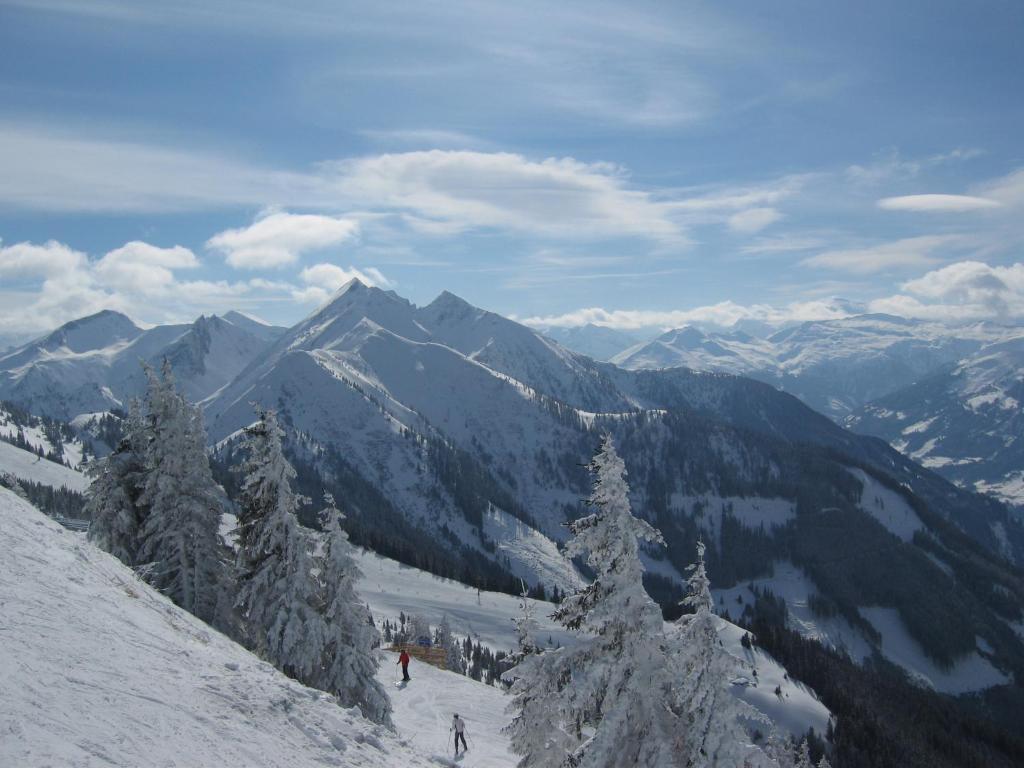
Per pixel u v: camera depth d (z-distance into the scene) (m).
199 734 12.34
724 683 15.95
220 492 35.84
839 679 120.25
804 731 101.12
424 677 52.25
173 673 14.73
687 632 16.52
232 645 22.75
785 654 123.06
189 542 34.44
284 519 30.05
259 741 13.32
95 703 11.70
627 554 17.34
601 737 16.05
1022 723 189.50
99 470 36.75
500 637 125.19
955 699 197.50
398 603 134.38
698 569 16.84
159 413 35.34
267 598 30.20
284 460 30.70
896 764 101.44
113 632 15.67
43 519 24.52
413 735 35.56
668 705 17.19
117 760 10.18
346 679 29.80
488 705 45.47
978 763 113.88
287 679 19.72
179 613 22.84
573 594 18.69
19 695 10.81
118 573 22.94
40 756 9.37
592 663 17.67
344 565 31.02
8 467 171.88
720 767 15.02
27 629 13.51
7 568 16.67
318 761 13.92
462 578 172.75
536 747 18.20
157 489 34.88
